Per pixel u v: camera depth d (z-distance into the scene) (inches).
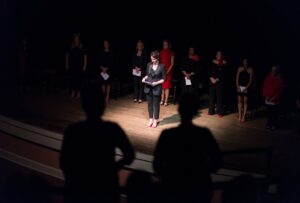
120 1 600.1
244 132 394.6
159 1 584.1
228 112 461.1
